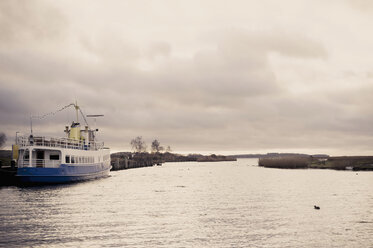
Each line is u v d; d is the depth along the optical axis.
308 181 94.25
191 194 62.59
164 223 35.59
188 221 36.75
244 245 28.03
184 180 102.88
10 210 41.16
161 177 119.19
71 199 50.84
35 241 28.22
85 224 34.50
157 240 29.17
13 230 31.64
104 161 92.19
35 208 42.78
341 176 114.00
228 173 149.38
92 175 80.06
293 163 178.62
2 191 58.22
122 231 31.97
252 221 36.97
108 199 52.31
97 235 30.44
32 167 59.62
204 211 43.16
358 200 53.97
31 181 60.28
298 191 67.94
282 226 34.66
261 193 64.75
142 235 30.69
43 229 32.09
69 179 66.81
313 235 31.27
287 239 29.84
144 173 149.88
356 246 28.08
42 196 53.03
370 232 32.38
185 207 46.25
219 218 38.59
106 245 27.50
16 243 27.64
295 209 45.03
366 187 75.56
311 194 62.53
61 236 29.81
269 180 100.19
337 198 56.66
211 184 87.31
